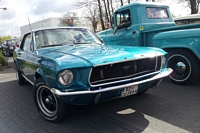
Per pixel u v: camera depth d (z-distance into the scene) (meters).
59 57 2.94
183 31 4.43
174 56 4.75
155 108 3.58
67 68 2.56
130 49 3.47
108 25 7.35
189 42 4.32
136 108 3.65
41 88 3.32
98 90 2.64
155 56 3.24
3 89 5.62
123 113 3.48
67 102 2.74
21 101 4.47
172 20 6.55
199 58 4.20
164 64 3.56
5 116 3.70
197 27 4.42
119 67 2.90
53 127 3.13
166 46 4.75
